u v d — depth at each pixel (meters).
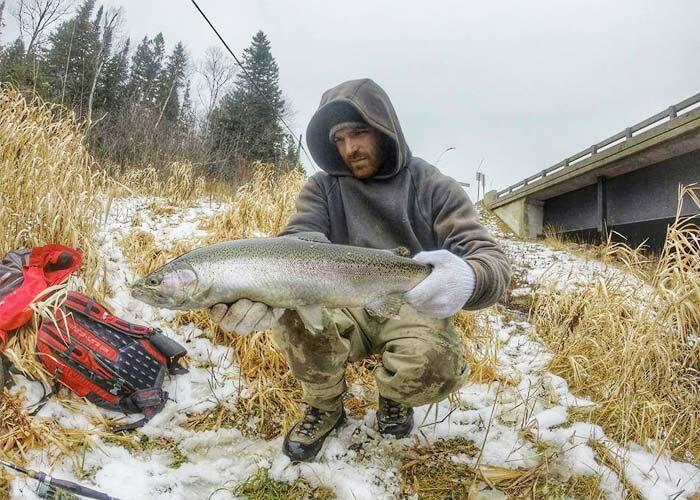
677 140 8.30
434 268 1.79
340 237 2.43
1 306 2.39
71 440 2.07
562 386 3.06
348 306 1.80
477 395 2.87
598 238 11.98
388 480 2.11
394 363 2.00
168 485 1.96
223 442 2.29
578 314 3.86
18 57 19.77
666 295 2.80
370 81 2.30
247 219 4.71
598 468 2.27
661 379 2.77
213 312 1.72
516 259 7.64
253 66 37.31
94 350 2.34
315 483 2.06
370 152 2.26
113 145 10.16
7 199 3.31
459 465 2.25
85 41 24.70
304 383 2.12
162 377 2.49
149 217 5.12
